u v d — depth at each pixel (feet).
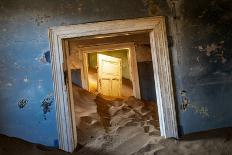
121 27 11.71
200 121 11.98
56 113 11.46
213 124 12.01
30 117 11.46
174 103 11.84
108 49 21.42
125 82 30.09
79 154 11.51
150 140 12.05
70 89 12.05
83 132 14.17
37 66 11.51
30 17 11.56
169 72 11.79
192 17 12.03
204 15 12.07
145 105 20.72
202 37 12.04
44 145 11.44
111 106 20.36
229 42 12.14
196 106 11.97
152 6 11.87
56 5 11.62
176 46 11.94
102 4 11.72
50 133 11.49
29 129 11.44
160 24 11.82
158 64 11.82
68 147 11.46
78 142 12.86
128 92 27.94
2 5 11.55
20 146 10.92
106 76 26.68
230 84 12.12
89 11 11.67
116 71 26.89
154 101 21.95
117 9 11.75
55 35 11.55
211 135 11.67
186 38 11.98
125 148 12.03
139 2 11.83
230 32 12.17
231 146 10.93
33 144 11.28
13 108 11.44
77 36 11.63
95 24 11.63
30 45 11.51
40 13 11.59
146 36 21.08
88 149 12.06
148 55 21.97
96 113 17.13
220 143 11.16
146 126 14.66
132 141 12.55
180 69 11.94
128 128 14.69
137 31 12.00
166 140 11.67
